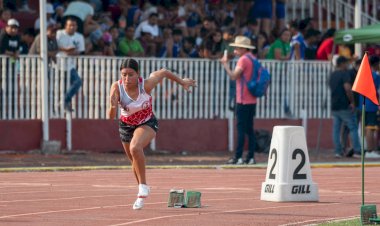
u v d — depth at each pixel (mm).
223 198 25625
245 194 26828
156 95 43188
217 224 20062
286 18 51875
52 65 41531
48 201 24703
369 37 42656
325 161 41156
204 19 45750
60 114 41844
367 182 31266
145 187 22766
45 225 19875
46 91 41094
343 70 42625
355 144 43188
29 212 22219
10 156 39906
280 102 45625
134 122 22844
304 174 24828
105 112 42406
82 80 42062
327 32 48312
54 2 46594
